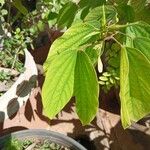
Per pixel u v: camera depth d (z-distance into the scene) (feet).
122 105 0.84
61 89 0.86
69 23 1.35
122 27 0.95
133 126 2.39
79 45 0.93
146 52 0.86
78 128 2.43
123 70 0.82
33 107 2.56
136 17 1.28
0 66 2.37
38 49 2.94
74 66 0.85
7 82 2.30
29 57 2.39
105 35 0.96
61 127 2.45
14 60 2.34
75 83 0.86
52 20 1.81
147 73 0.81
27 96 2.32
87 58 0.83
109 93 2.52
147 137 2.35
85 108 0.87
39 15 2.38
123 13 1.15
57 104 0.88
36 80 2.52
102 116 2.49
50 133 2.06
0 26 2.34
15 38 2.33
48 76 0.85
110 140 2.35
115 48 1.65
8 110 2.23
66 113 2.51
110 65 1.80
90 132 2.39
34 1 2.79
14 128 2.46
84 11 1.25
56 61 0.85
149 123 2.39
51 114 0.89
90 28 0.93
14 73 2.32
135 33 0.90
